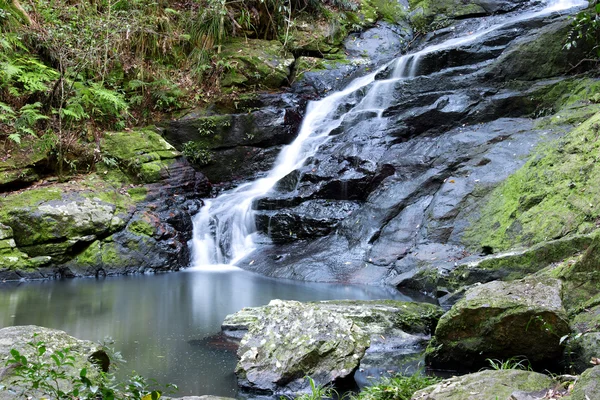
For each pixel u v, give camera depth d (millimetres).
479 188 8422
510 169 8445
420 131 10766
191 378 4574
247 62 13430
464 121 10461
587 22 8969
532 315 4328
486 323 4523
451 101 10695
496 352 4523
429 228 8344
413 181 9352
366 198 9961
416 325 5719
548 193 7359
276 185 11141
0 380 3412
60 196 9625
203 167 12070
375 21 15594
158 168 10906
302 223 9906
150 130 11852
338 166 10547
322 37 14742
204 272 9484
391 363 4914
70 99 11070
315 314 4719
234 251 10391
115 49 12422
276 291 7773
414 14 15406
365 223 9188
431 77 11594
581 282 4918
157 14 13328
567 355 4270
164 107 12633
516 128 9492
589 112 8883
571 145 7668
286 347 4496
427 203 8945
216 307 6926
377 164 10070
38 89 10781
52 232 9148
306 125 12734
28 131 10195
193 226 10570
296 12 15211
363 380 4492
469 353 4625
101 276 9141
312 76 13938
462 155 9297
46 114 11180
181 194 10969
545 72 10570
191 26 13586
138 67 12641
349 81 13695
